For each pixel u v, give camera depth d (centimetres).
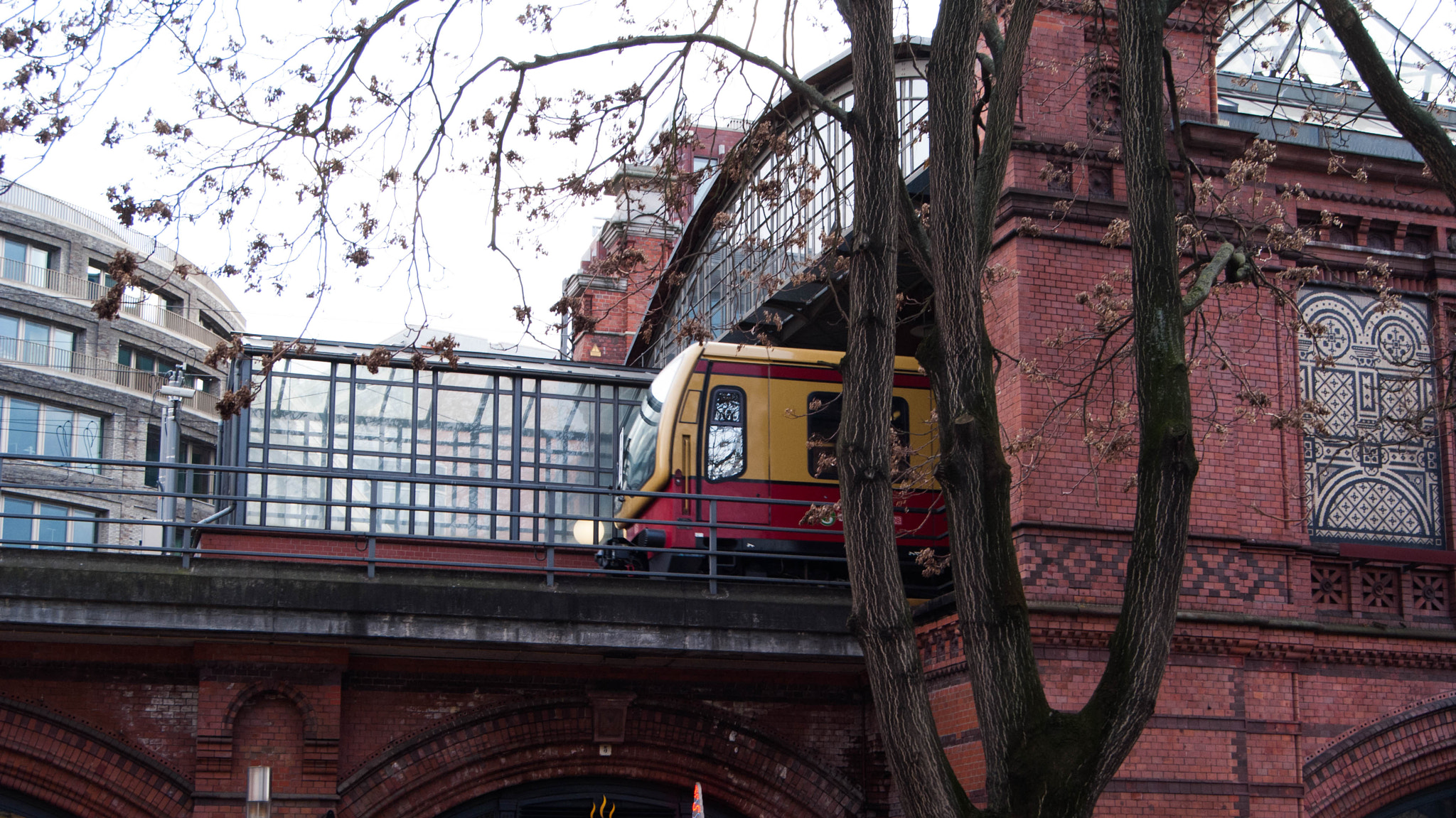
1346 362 1526
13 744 1351
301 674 1402
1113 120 1482
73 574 1283
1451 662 1478
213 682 1375
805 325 1752
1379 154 1581
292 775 1385
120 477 4397
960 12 834
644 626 1412
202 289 4853
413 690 1476
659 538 1557
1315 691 1429
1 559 1278
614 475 2011
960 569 802
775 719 1573
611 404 2034
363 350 1981
